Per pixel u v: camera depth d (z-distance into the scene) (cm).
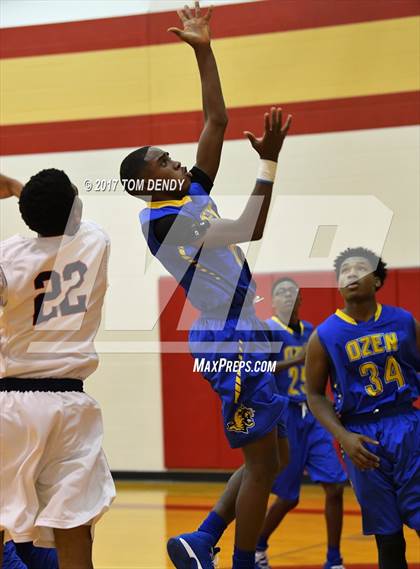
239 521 566
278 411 556
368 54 1125
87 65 1266
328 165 1129
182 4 1230
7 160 1297
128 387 1385
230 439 558
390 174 1111
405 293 1140
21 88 1288
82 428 484
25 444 473
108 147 1255
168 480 1372
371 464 573
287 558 850
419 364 623
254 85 1183
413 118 1101
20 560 612
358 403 605
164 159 528
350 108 1127
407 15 1105
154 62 1241
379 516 589
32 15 1299
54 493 468
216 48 1201
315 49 1156
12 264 483
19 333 484
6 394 479
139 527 1024
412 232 1102
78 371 489
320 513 1111
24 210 488
